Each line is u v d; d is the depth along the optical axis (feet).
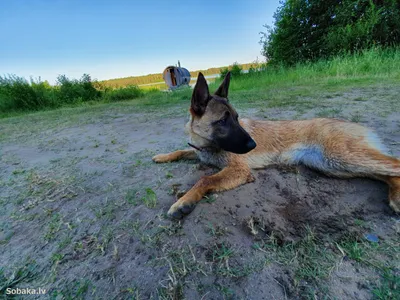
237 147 2.03
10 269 1.28
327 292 1.00
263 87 8.40
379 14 8.68
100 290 1.11
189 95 9.45
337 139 1.94
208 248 1.28
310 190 1.80
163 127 4.33
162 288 1.08
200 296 1.03
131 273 1.18
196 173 2.21
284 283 1.05
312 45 10.84
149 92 14.10
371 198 1.60
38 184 2.29
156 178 2.16
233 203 1.68
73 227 1.57
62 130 5.02
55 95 11.28
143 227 1.49
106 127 4.89
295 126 2.31
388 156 1.77
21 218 1.75
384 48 8.71
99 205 1.80
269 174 2.10
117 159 2.79
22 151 3.60
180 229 1.44
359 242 1.24
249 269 1.13
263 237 1.34
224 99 2.27
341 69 7.77
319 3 10.37
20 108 10.34
